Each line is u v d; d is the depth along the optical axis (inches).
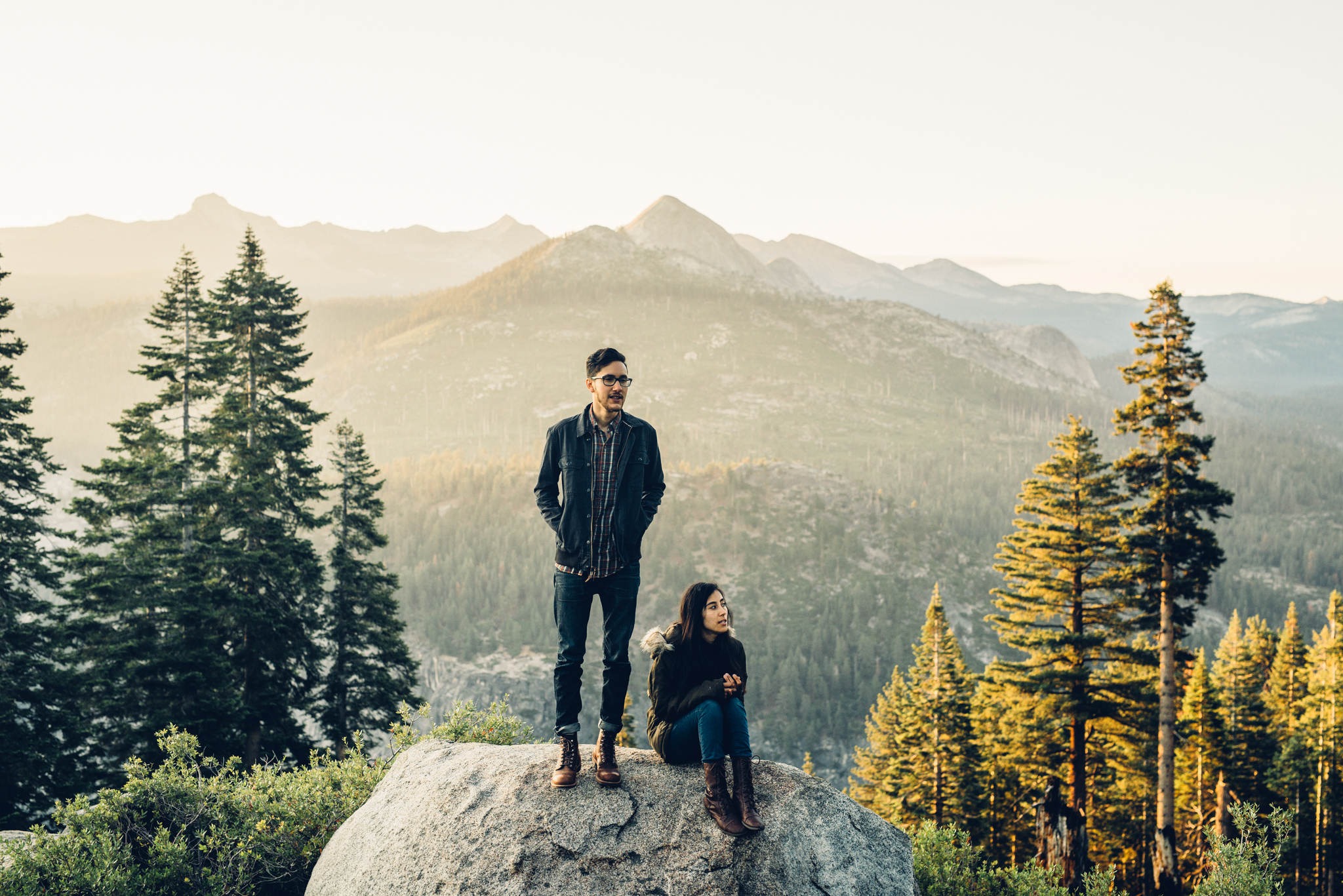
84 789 708.0
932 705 1059.3
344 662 960.3
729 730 192.2
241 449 855.1
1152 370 732.0
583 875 177.5
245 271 913.5
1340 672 1290.6
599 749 197.3
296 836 287.0
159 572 779.4
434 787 208.7
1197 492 714.2
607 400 185.8
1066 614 833.5
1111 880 468.4
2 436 757.9
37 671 743.1
